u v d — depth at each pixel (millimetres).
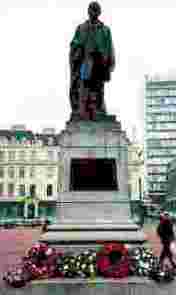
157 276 13500
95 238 15328
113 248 14055
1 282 13656
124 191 16344
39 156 116062
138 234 15562
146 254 14383
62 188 16375
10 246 31828
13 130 121500
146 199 112312
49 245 15352
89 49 16984
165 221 17562
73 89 17188
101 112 17031
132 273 14078
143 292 12227
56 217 16281
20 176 115438
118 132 16672
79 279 13688
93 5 17531
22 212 109875
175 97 144000
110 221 15977
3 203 109812
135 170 112000
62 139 16672
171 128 142875
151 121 143875
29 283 13258
